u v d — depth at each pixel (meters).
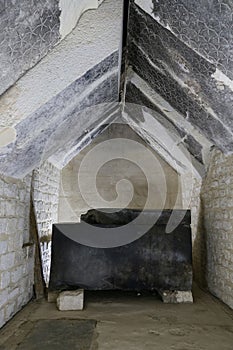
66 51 2.05
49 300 3.47
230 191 3.25
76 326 2.67
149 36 2.39
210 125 3.04
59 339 2.38
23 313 3.03
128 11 2.23
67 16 1.68
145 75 3.15
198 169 4.30
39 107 2.23
